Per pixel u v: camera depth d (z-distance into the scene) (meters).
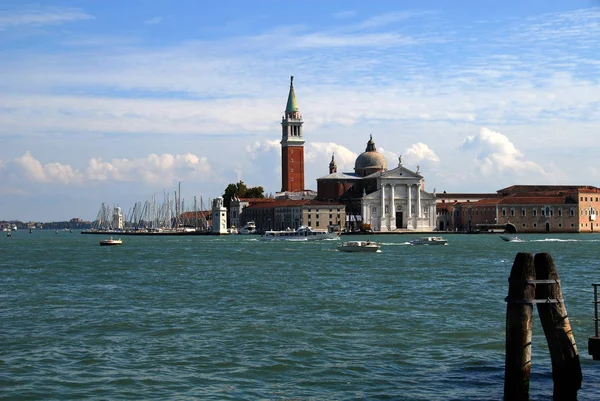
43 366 46.88
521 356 35.09
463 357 48.25
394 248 198.12
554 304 35.66
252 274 110.31
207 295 81.06
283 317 64.38
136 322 62.28
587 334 54.25
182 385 42.53
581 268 117.38
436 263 133.88
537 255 36.06
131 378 43.94
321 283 94.44
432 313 65.94
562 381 36.16
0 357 49.25
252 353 49.94
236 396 40.47
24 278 105.62
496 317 63.38
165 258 156.12
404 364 46.69
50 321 63.12
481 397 39.66
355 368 45.81
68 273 114.75
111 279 102.94
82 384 42.78
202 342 53.56
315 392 41.09
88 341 54.34
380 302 73.75
